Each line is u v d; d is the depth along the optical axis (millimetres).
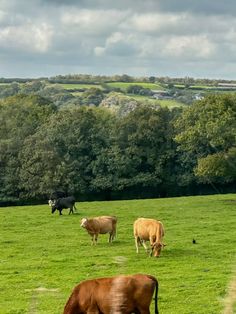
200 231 38469
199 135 58906
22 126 83625
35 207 56750
